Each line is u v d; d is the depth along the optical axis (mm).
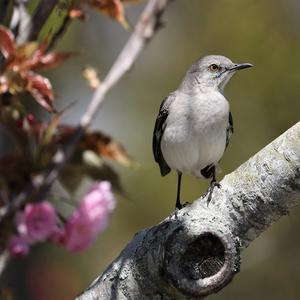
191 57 17766
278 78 16859
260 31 17344
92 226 6762
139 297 6707
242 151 16484
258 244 16875
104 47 18047
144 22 8266
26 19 7773
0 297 7121
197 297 6473
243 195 6797
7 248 6672
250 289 16719
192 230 6555
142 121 17406
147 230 6871
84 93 17078
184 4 18109
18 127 7461
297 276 16656
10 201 7141
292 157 6664
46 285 15023
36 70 7242
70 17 7832
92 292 6918
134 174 16391
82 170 7684
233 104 16734
